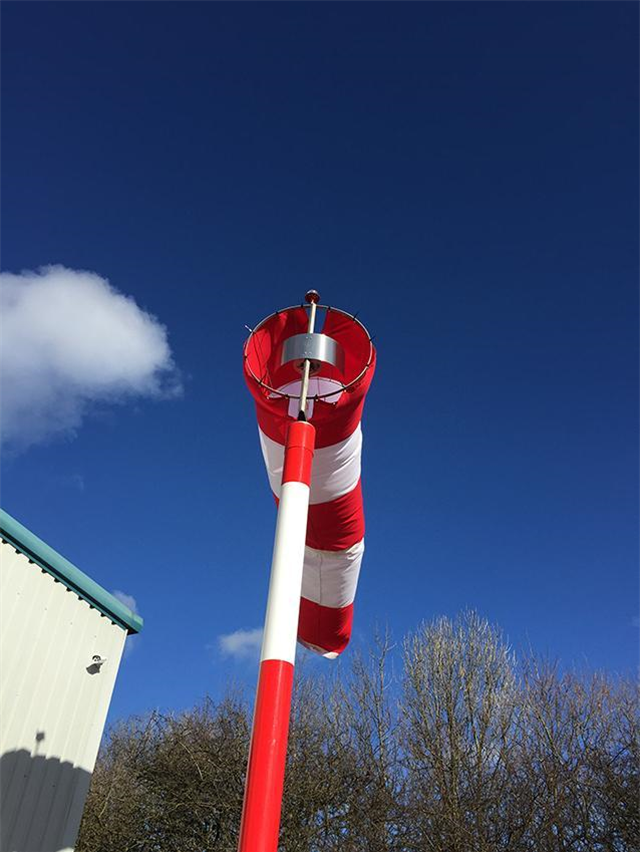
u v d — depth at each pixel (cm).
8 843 688
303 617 735
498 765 1925
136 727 2503
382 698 2209
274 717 397
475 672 2145
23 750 724
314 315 570
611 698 2061
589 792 1816
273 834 368
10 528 755
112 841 1934
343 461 556
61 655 789
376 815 1869
